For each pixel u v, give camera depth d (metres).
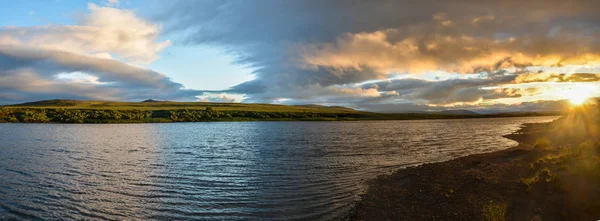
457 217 17.86
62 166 35.44
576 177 20.25
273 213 19.78
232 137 78.25
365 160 39.38
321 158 41.09
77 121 161.75
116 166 35.56
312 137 77.81
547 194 18.69
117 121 171.00
